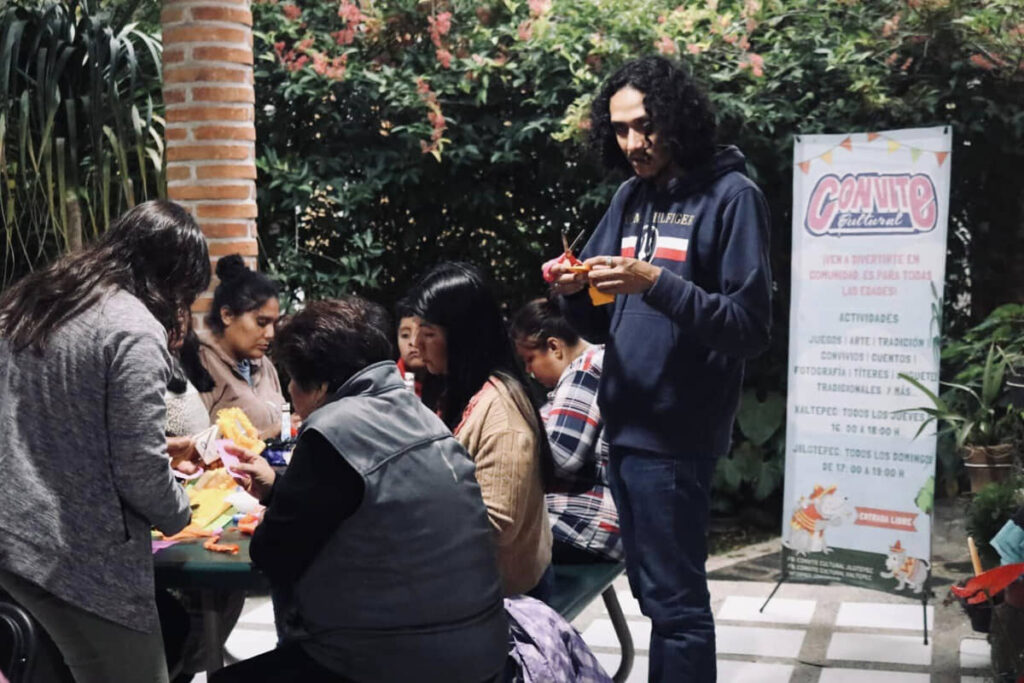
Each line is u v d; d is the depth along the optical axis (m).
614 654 4.20
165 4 4.80
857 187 4.48
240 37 4.84
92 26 5.14
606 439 3.29
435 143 5.67
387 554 2.27
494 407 2.76
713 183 3.03
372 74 5.72
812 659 4.10
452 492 2.36
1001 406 4.79
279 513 2.27
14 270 5.45
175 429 3.43
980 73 5.54
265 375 4.24
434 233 6.23
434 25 5.68
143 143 5.24
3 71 4.93
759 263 2.94
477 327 2.82
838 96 5.67
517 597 2.75
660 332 3.01
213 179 4.82
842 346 4.55
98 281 2.45
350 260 5.96
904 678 3.90
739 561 5.39
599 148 3.25
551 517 3.56
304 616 2.33
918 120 5.63
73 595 2.37
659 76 3.01
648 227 3.13
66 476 2.37
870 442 4.49
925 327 4.37
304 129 5.97
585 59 5.71
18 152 5.18
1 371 2.44
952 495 5.95
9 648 2.60
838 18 5.75
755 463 5.88
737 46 5.59
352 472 2.27
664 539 3.03
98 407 2.37
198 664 3.26
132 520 2.42
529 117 5.87
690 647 3.04
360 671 2.28
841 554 4.56
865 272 4.48
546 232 6.21
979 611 3.83
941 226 4.30
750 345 2.92
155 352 2.39
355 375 2.41
